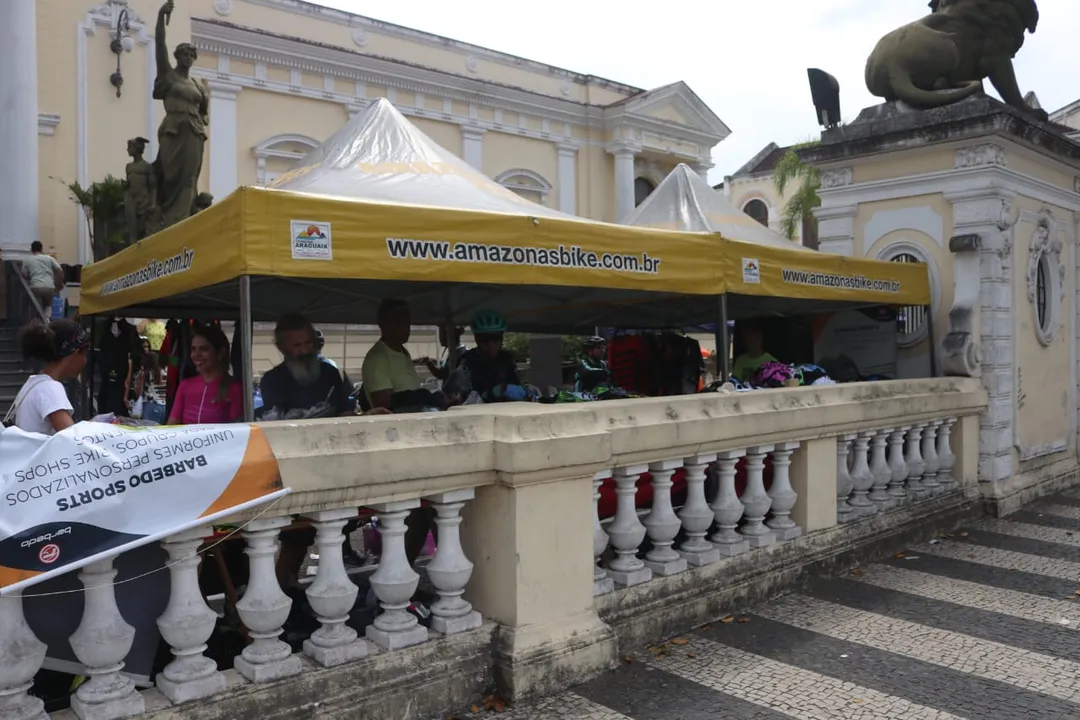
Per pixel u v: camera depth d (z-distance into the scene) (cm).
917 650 430
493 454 371
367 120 580
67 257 1603
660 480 456
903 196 836
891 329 845
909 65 829
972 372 777
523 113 2534
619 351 840
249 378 378
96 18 1634
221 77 1931
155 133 1705
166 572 304
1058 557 618
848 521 600
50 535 259
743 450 501
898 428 655
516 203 550
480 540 384
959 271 793
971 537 682
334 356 1875
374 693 328
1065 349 934
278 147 2031
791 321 925
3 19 1345
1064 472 905
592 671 390
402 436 345
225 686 299
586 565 398
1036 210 859
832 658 419
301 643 374
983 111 765
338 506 327
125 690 284
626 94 2822
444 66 2364
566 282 474
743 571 495
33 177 1373
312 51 2045
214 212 393
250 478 297
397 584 342
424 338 2053
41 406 377
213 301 672
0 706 262
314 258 383
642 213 798
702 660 416
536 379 1088
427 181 525
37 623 280
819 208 902
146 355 1117
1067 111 1655
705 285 561
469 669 357
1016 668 407
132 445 280
